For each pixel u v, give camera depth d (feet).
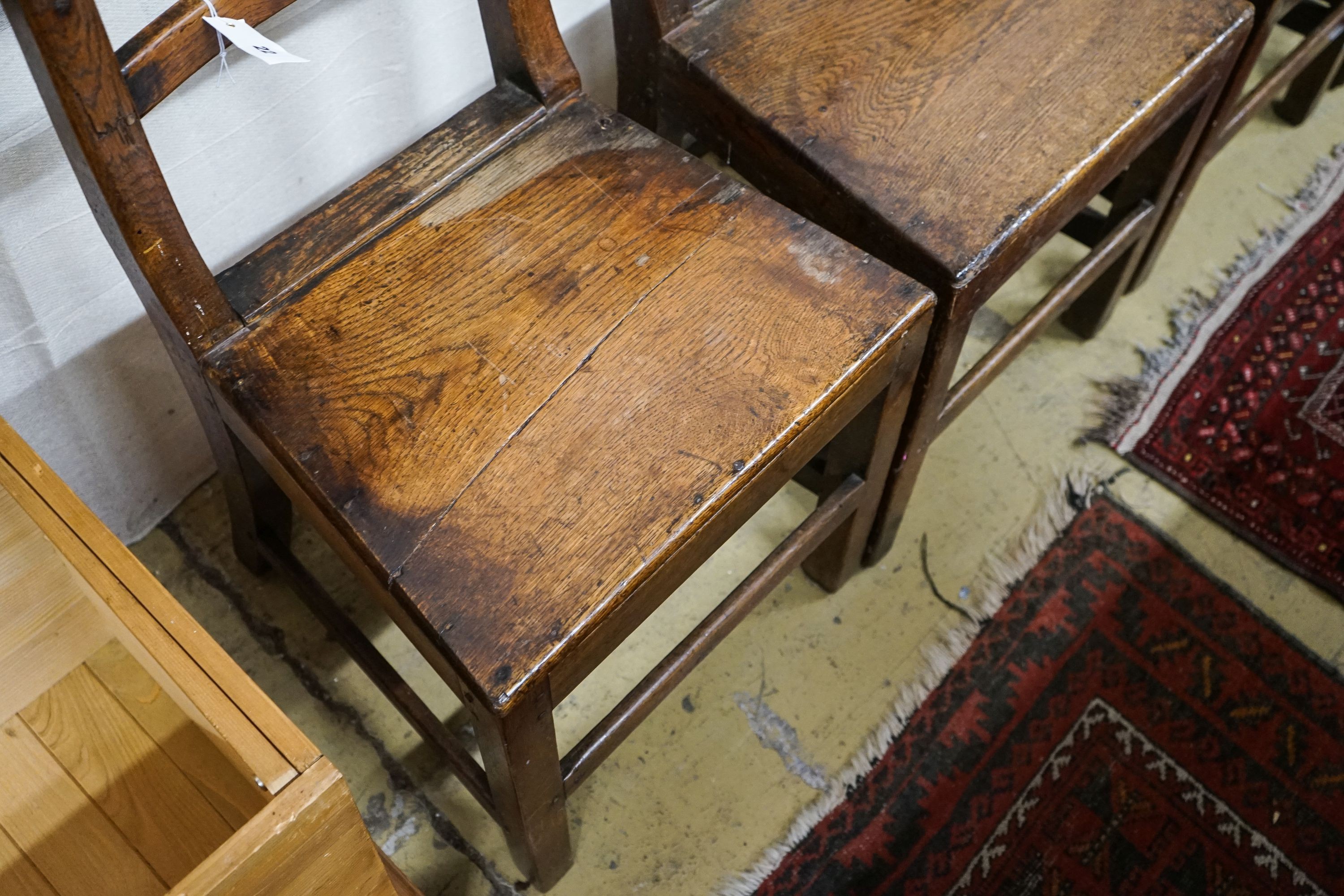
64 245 2.99
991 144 3.01
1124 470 4.40
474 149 2.89
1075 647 3.98
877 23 3.26
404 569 2.30
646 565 2.32
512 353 2.57
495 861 3.54
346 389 2.52
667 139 3.54
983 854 3.59
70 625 2.91
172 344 2.66
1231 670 3.94
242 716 1.89
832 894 3.52
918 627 4.02
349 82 3.33
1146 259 4.59
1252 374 4.60
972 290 2.89
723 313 2.64
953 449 4.42
